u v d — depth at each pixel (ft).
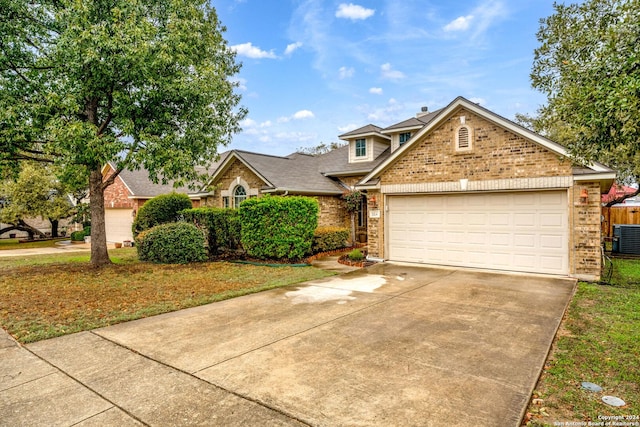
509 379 12.84
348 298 24.62
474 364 14.11
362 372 13.52
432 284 28.66
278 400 11.62
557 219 30.45
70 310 22.24
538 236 31.37
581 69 16.17
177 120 37.73
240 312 21.65
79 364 14.60
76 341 17.17
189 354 15.44
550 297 24.07
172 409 11.18
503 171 32.14
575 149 16.52
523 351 15.29
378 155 59.47
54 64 32.17
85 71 31.24
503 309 21.52
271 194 50.14
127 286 28.86
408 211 38.86
